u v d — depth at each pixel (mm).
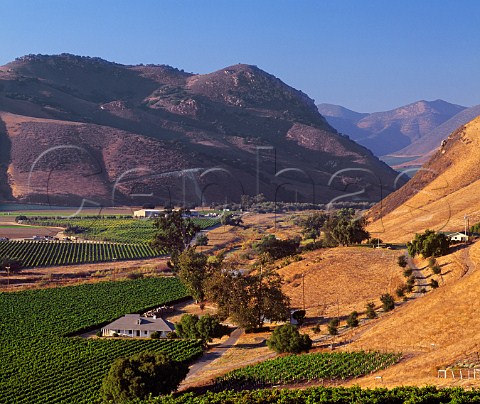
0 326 131250
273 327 126875
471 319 97250
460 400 63000
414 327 101062
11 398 88312
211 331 117688
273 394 73000
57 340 120938
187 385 92000
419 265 147875
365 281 143500
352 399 68562
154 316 135125
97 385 93938
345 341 105750
